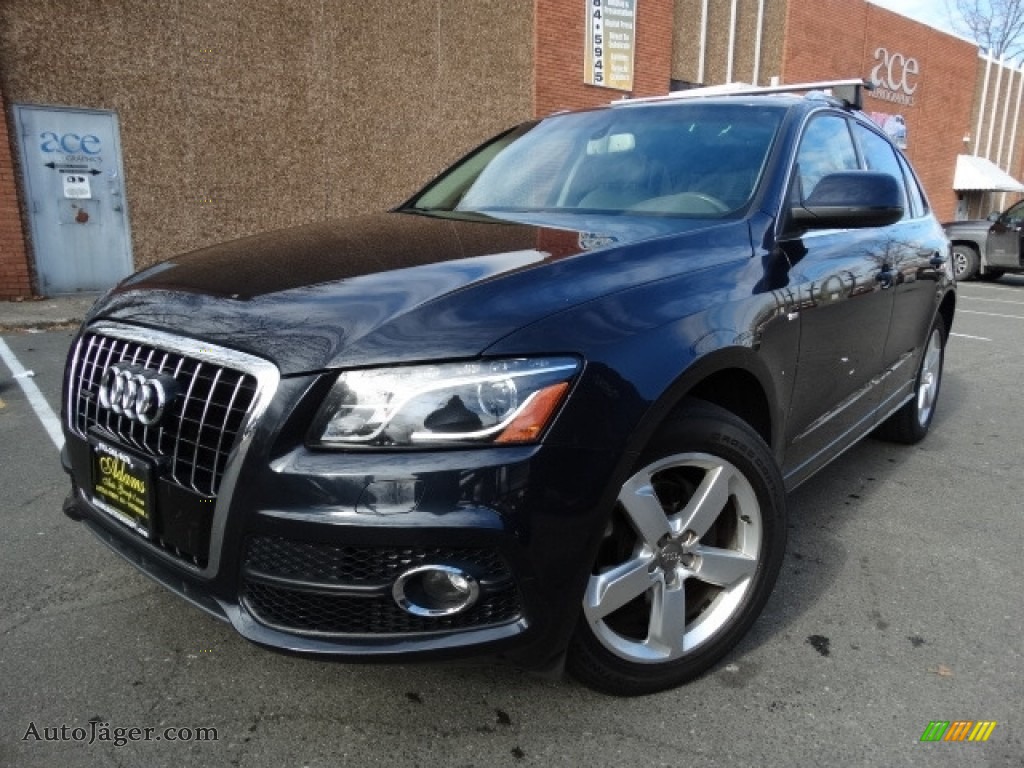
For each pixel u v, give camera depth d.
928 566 3.16
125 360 2.18
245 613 1.92
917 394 4.56
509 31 13.19
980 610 2.83
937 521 3.61
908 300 3.91
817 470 3.18
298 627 1.88
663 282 2.23
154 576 2.11
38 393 5.48
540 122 3.85
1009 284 14.95
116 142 9.78
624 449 1.93
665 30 15.67
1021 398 6.05
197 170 10.40
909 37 22.69
